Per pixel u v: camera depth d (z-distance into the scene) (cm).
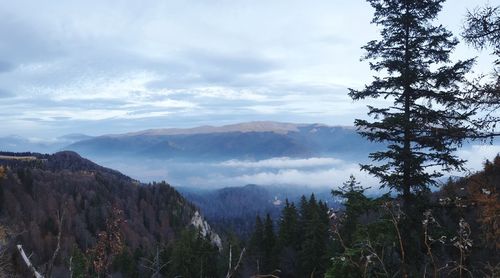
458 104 1238
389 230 886
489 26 1025
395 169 1347
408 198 1306
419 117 1365
